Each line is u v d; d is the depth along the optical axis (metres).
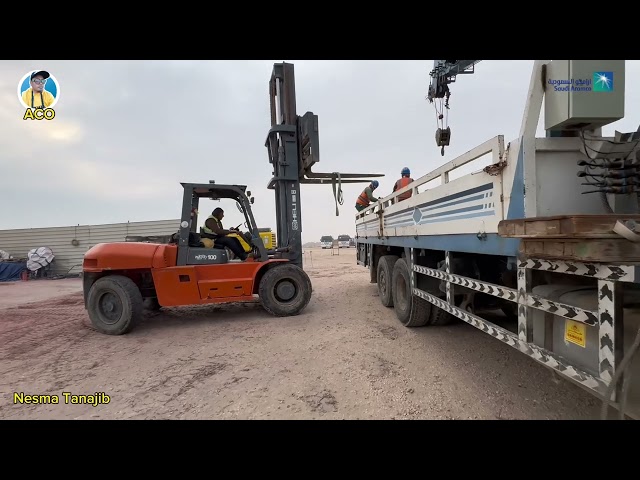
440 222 3.61
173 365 3.91
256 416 2.73
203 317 6.31
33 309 7.81
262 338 4.81
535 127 2.28
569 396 2.86
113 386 3.39
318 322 5.60
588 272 1.73
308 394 3.05
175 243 5.89
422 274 4.54
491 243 2.64
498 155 2.48
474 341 4.34
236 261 6.24
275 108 7.53
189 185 5.84
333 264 18.55
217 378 3.49
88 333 5.42
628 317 1.75
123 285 5.23
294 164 7.10
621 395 1.60
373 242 7.10
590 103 2.08
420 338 4.51
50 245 17.80
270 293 5.96
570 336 1.96
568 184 2.33
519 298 2.31
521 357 3.78
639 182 2.25
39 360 4.21
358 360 3.81
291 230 7.08
